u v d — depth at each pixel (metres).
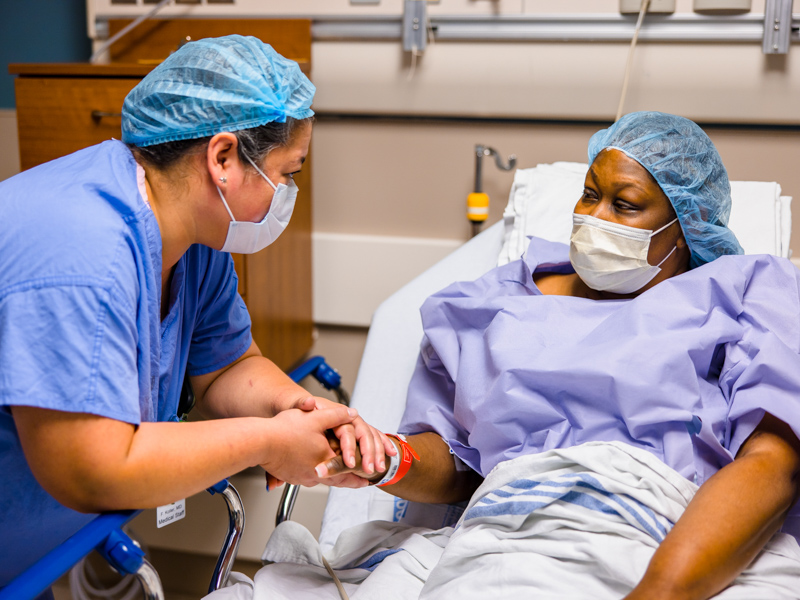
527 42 1.80
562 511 0.95
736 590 0.83
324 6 1.87
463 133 1.94
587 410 1.06
